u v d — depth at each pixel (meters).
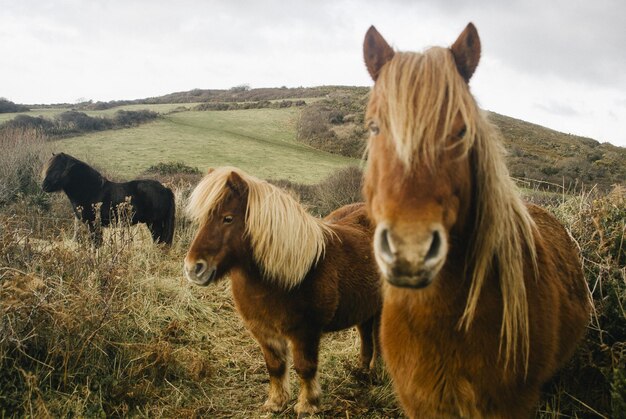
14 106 37.97
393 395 3.19
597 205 3.25
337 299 3.18
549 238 2.32
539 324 1.79
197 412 3.04
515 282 1.62
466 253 1.61
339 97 49.16
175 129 32.34
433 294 1.65
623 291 2.65
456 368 1.69
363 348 3.71
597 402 2.50
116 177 15.02
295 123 38.22
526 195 4.60
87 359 3.12
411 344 1.77
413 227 1.27
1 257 3.55
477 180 1.55
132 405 3.00
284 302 3.02
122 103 54.84
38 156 13.70
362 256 3.43
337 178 12.71
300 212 3.11
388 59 1.67
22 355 2.99
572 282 2.28
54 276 3.55
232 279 3.20
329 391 3.39
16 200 9.88
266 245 2.94
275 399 3.17
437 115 1.34
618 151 29.48
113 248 4.29
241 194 3.04
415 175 1.32
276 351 3.16
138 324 3.84
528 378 1.76
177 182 14.51
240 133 34.03
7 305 2.90
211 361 3.72
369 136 1.66
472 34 1.56
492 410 1.74
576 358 2.61
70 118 29.45
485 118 1.58
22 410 2.69
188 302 4.55
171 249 6.93
